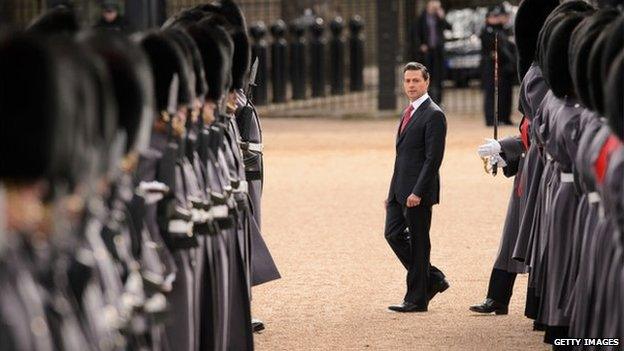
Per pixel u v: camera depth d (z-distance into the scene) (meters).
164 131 15.78
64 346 11.12
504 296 22.59
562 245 19.47
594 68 16.05
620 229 14.71
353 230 30.38
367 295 24.12
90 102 11.39
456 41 60.47
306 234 29.98
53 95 10.88
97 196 12.19
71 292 11.77
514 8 51.56
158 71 15.70
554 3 22.22
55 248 11.26
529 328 21.72
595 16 17.36
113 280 12.66
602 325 16.14
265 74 57.28
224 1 21.39
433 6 53.94
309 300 23.77
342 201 34.47
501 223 30.83
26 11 47.75
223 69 17.61
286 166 41.56
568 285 19.27
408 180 22.64
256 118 21.72
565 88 18.70
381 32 56.38
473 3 63.84
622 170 14.60
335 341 20.92
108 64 13.25
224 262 17.61
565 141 18.52
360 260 27.17
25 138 10.84
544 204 20.33
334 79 59.25
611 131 14.45
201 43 17.56
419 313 22.78
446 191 35.59
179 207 15.70
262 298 23.94
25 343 10.49
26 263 10.91
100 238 12.84
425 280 22.80
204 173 16.80
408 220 22.70
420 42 53.91
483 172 39.09
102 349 11.95
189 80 15.95
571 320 18.48
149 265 14.32
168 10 54.56
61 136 10.91
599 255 16.19
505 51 49.84
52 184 11.05
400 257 23.00
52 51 11.03
